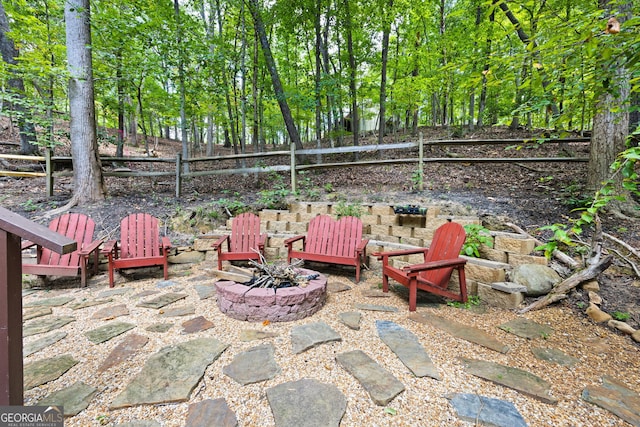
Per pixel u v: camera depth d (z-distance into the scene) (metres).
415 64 8.66
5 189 5.47
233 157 5.46
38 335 2.20
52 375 1.71
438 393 1.56
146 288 3.25
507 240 3.00
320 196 5.04
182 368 1.78
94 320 2.46
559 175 4.75
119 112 7.38
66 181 6.26
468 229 3.19
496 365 1.80
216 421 1.37
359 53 7.68
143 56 5.53
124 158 5.36
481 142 4.45
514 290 2.58
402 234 3.88
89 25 4.86
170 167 8.80
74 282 3.41
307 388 1.60
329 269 3.97
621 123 3.37
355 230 3.64
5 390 1.04
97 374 1.73
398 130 12.49
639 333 2.06
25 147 7.10
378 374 1.71
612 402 1.49
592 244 2.54
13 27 6.30
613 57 1.49
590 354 1.92
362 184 5.61
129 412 1.44
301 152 5.21
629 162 1.56
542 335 2.15
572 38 1.53
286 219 4.65
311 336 2.16
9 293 1.04
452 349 1.99
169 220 4.60
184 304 2.81
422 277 3.16
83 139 4.87
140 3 5.32
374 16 6.58
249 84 8.56
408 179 5.55
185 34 5.70
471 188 4.74
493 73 1.90
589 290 2.52
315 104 6.29
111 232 4.17
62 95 6.59
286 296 2.42
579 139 3.70
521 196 4.13
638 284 2.50
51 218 4.33
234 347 2.04
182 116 6.56
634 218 3.22
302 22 6.85
